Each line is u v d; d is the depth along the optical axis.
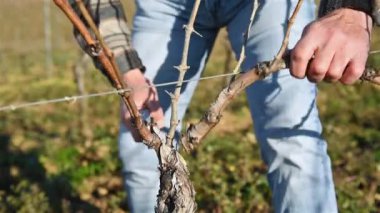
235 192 6.25
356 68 2.17
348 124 9.64
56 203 6.23
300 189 2.72
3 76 17.42
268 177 2.84
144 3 3.07
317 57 2.16
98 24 2.81
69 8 1.96
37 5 24.08
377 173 7.03
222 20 2.93
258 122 2.80
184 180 2.29
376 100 10.85
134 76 2.81
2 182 7.36
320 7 2.41
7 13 24.12
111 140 9.10
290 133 2.71
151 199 3.17
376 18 2.29
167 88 3.09
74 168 7.79
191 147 2.32
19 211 6.00
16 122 11.18
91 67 15.34
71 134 9.67
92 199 6.55
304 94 2.70
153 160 3.10
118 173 7.55
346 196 6.09
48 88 15.59
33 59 19.78
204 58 3.13
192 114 10.70
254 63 2.75
